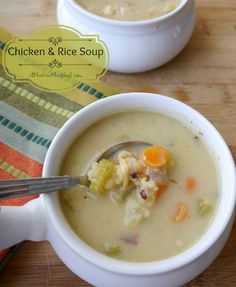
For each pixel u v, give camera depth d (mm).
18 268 319
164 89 434
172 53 434
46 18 488
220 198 305
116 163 316
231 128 403
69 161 328
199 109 417
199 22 488
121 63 425
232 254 327
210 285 315
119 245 291
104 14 437
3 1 498
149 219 301
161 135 343
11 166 370
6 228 264
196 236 294
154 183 302
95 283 281
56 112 408
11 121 399
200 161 328
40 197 286
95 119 344
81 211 302
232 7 501
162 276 267
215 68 449
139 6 447
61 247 281
